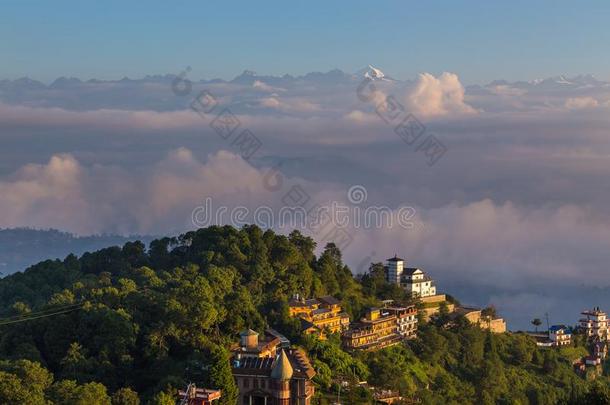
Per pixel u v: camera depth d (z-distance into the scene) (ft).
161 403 545.44
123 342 654.12
